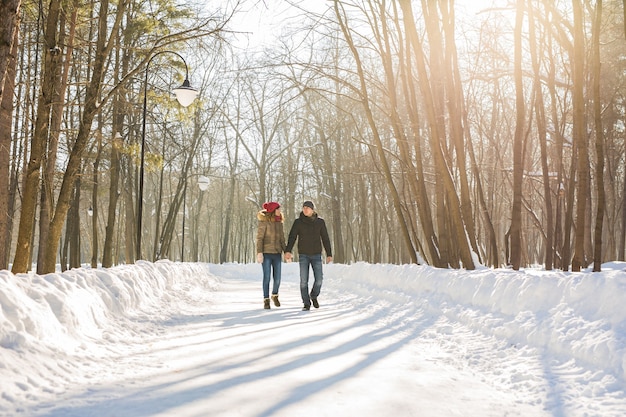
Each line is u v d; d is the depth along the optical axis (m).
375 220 32.44
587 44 13.42
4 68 5.34
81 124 10.20
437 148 10.51
